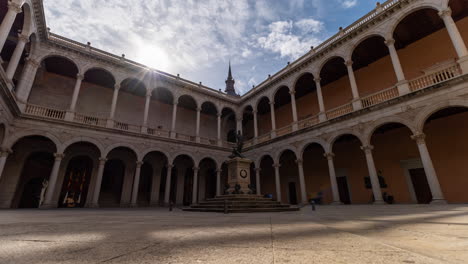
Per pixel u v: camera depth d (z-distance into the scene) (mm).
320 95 21766
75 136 19688
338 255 1871
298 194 27078
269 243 2461
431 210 7957
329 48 21625
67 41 21594
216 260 1770
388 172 20047
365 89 23141
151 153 26797
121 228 3932
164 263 1686
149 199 25719
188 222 5094
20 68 21734
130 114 28188
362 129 17469
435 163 17609
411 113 15047
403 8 16953
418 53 19844
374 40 20250
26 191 21797
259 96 29406
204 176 31031
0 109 13992
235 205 10320
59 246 2344
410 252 1913
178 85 28125
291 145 23000
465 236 2715
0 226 4391
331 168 19047
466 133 16531
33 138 20109
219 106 30969
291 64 26156
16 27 17797
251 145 28250
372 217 5852
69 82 25078
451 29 14234
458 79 13195
